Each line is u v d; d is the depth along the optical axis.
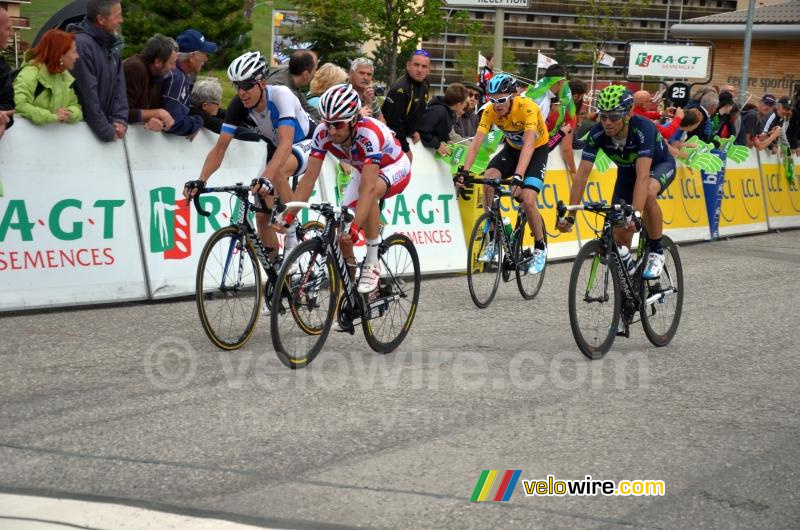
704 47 19.28
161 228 7.25
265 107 6.07
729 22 30.81
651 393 5.29
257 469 3.88
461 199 9.57
